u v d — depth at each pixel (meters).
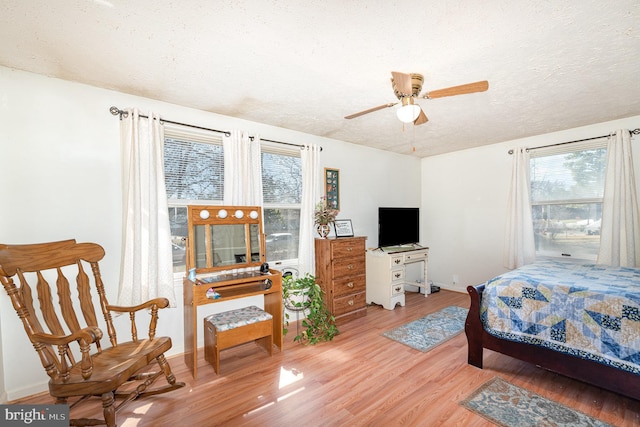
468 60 1.93
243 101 2.63
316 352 2.67
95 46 1.76
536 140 3.84
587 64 1.99
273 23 1.54
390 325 3.32
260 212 2.99
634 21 1.51
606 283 2.13
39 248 1.77
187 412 1.84
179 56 1.87
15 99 2.03
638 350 1.71
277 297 2.79
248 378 2.24
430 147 4.50
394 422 1.74
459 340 2.90
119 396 1.93
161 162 2.52
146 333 2.47
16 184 2.03
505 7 1.42
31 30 1.59
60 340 1.48
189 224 2.58
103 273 2.34
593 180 3.45
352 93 2.46
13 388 1.99
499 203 4.26
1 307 1.96
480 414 1.80
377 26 1.57
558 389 2.05
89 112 2.29
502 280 2.35
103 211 2.34
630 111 2.96
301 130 3.54
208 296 2.34
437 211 5.07
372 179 4.48
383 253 3.98
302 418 1.78
